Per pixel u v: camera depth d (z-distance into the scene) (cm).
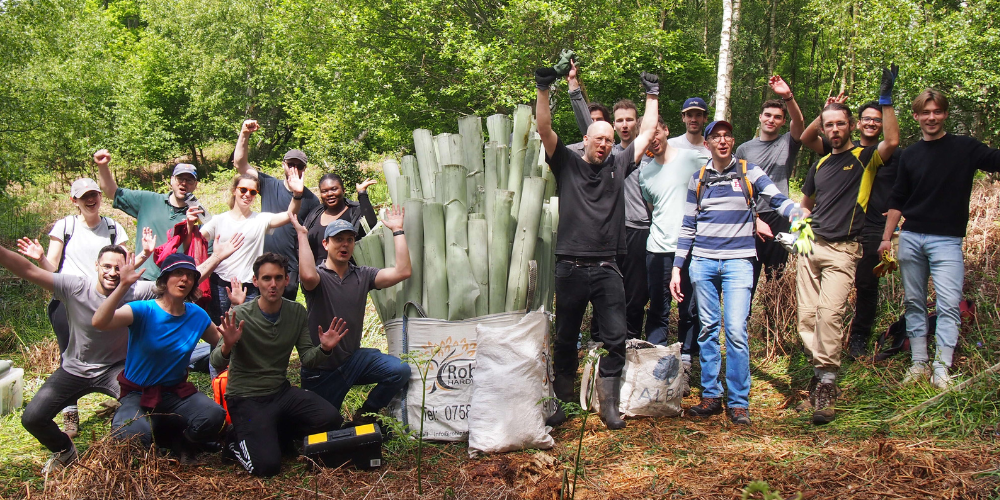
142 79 2356
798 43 2289
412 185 442
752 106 2000
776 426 400
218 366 368
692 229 432
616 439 386
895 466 318
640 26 1223
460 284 395
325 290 387
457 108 1332
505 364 372
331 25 1321
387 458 371
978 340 441
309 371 394
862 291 479
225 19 2416
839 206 421
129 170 2373
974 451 325
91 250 489
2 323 636
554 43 1166
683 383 465
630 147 405
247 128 496
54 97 1323
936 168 406
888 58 1253
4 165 1256
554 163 400
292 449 386
